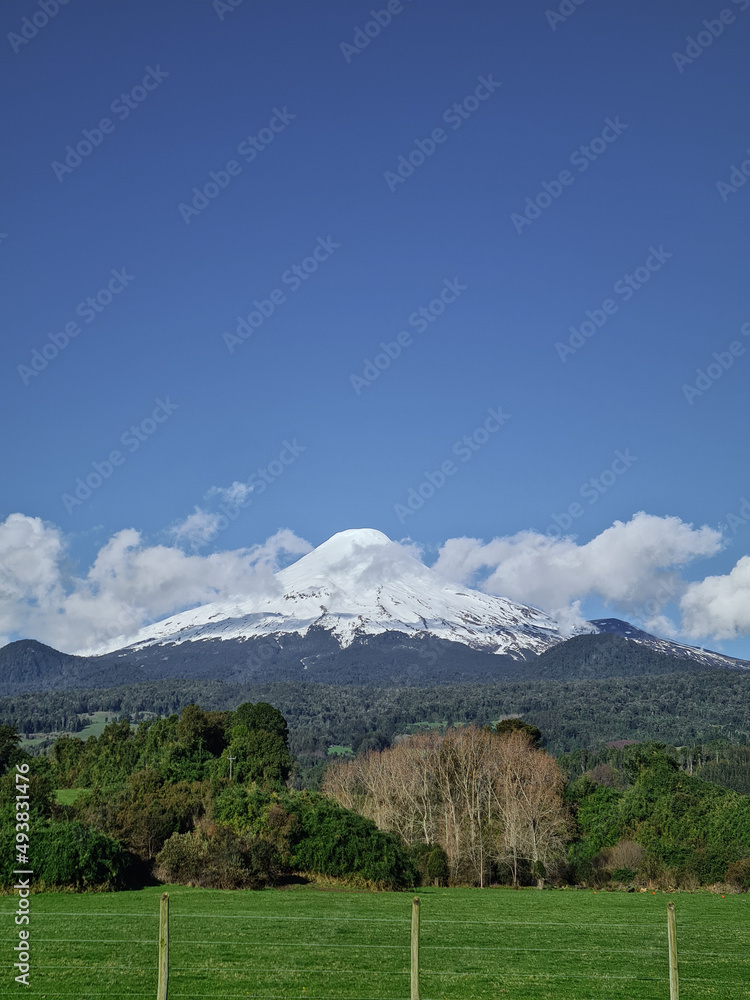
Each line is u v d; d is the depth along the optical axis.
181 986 24.83
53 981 25.09
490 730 114.31
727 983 26.95
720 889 60.22
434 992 25.34
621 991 25.75
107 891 46.56
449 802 75.12
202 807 64.56
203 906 41.38
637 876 63.59
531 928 37.78
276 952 29.78
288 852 54.19
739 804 75.44
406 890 54.53
